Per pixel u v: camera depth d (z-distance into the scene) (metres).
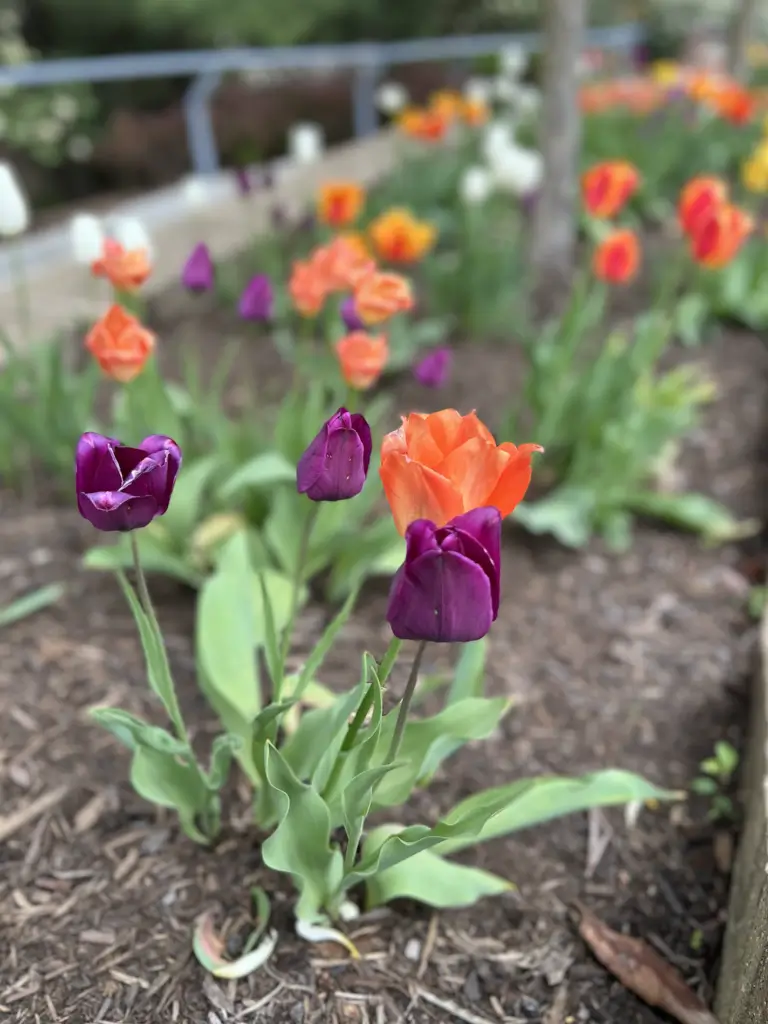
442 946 0.57
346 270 0.79
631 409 1.08
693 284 1.72
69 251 1.68
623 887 0.63
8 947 0.55
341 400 0.93
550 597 0.94
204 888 0.59
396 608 0.37
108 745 0.70
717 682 0.84
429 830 0.48
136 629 0.83
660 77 2.95
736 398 1.43
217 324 1.58
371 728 0.47
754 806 0.63
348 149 2.95
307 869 0.53
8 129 3.05
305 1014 0.52
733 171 2.93
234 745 0.54
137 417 0.83
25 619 0.84
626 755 0.74
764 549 1.06
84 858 0.61
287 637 0.56
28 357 1.06
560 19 1.61
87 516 0.40
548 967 0.57
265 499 0.92
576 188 1.74
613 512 1.06
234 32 4.15
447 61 4.23
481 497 0.39
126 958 0.54
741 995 0.49
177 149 3.35
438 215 2.03
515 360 1.49
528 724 0.76
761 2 6.39
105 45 4.21
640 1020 0.55
